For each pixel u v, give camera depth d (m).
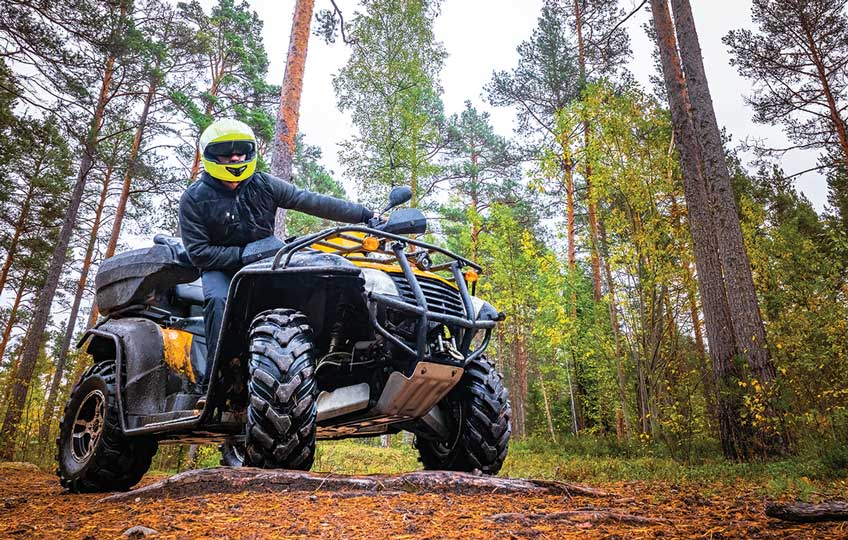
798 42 19.17
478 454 4.00
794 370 8.22
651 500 3.26
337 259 3.49
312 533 2.10
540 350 20.80
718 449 9.35
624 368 12.17
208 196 3.96
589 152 12.02
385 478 3.13
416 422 4.17
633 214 11.59
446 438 4.24
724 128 21.16
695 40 10.78
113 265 4.58
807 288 10.05
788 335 8.70
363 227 3.74
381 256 4.08
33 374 17.78
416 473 3.18
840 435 7.09
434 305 3.76
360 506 2.60
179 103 21.92
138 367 4.19
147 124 22.81
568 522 2.30
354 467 9.26
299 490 2.96
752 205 16.19
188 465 9.05
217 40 25.88
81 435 4.62
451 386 3.80
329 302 3.85
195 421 3.62
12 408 13.36
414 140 17.91
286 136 10.84
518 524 2.25
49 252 24.91
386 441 25.80
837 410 7.47
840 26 18.25
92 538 2.18
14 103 17.66
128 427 4.14
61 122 15.55
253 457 3.23
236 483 2.98
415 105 18.33
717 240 10.30
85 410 4.68
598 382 17.47
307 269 3.42
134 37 17.58
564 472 7.56
